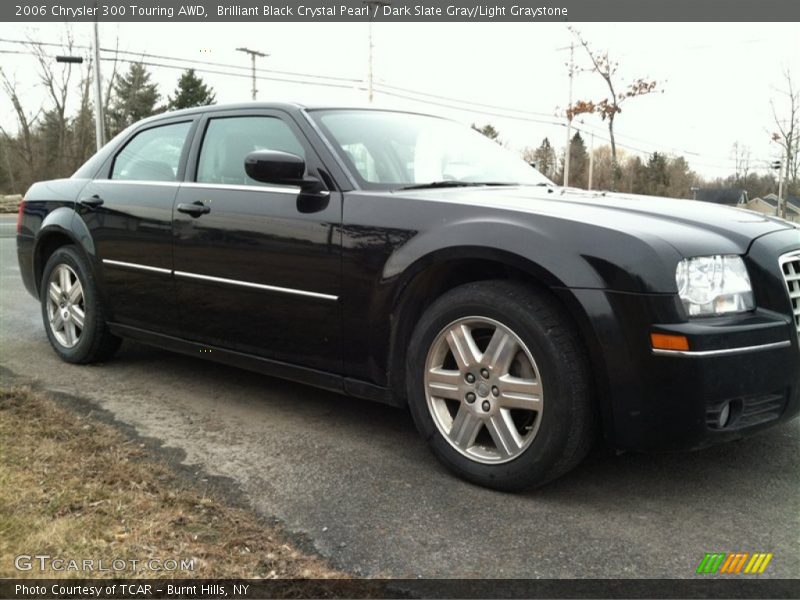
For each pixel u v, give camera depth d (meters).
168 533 2.46
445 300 2.97
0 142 45.34
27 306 7.10
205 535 2.46
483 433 3.04
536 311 2.70
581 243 2.63
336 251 3.24
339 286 3.24
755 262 2.71
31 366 4.79
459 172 3.81
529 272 2.71
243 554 2.35
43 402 3.87
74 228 4.62
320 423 3.72
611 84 16.58
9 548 2.30
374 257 3.12
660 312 2.50
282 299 3.46
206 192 3.83
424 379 3.06
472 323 2.90
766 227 2.93
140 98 54.38
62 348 4.88
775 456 3.24
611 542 2.48
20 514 2.52
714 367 2.48
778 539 2.50
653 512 2.71
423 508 2.74
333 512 2.70
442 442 3.03
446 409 3.06
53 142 45.03
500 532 2.55
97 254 4.48
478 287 2.88
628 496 2.84
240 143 3.86
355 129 3.66
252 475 3.04
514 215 2.81
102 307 4.59
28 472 2.89
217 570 2.25
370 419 3.79
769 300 2.69
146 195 4.16
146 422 3.69
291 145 3.59
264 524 2.59
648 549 2.44
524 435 2.88
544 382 2.69
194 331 3.97
